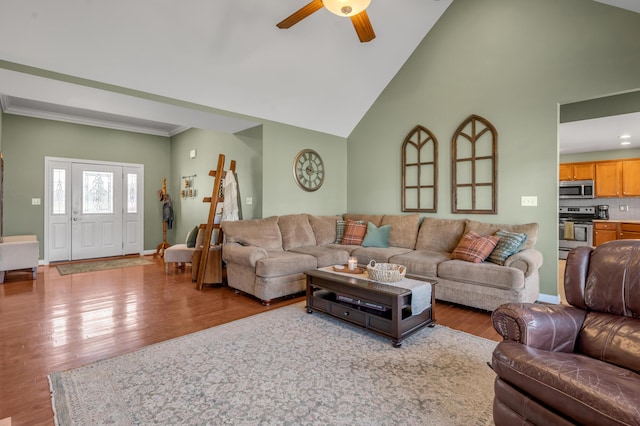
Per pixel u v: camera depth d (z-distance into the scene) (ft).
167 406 5.66
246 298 12.22
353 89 15.90
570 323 5.36
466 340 8.45
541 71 11.91
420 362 7.26
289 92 14.34
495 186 13.03
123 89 11.41
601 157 20.65
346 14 7.72
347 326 9.40
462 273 10.84
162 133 23.47
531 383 4.22
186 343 8.20
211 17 10.19
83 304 11.42
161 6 9.36
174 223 23.79
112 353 7.69
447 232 13.64
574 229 21.18
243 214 16.63
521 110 12.39
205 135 19.86
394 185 16.63
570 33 11.26
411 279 9.45
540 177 12.01
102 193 21.13
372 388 6.22
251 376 6.65
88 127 20.53
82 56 9.89
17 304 11.38
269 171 15.55
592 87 10.85
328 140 18.15
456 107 14.19
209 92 12.82
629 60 10.18
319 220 16.56
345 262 13.98
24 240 16.55
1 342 8.28
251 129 15.97
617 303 5.29
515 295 9.88
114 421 5.27
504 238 11.21
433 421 5.27
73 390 6.13
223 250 13.32
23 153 18.30
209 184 19.63
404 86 16.01
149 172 23.06
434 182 14.92
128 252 22.18
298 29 11.80
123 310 10.79
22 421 5.27
